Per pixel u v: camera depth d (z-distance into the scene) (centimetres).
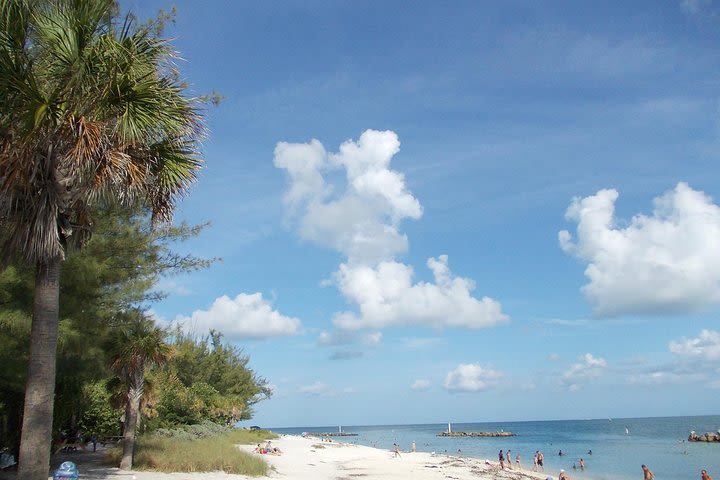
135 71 831
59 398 1958
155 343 2092
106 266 1556
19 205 823
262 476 2316
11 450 1783
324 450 5734
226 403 5228
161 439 2869
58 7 793
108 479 1764
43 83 793
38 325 792
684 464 5812
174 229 1781
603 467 5603
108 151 823
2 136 784
